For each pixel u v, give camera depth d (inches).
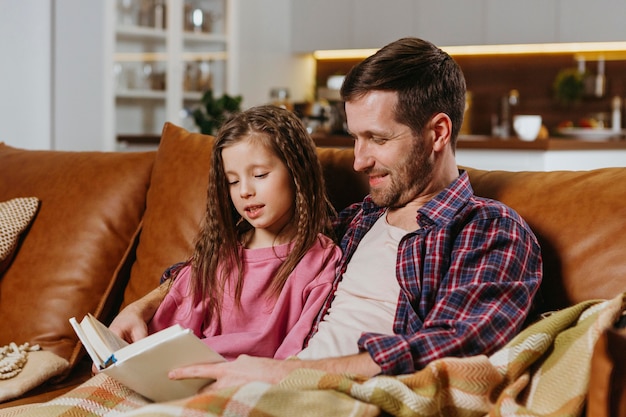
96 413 56.1
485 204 60.1
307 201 65.9
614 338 44.0
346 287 63.0
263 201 64.4
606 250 58.8
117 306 82.4
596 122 224.4
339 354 58.3
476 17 227.9
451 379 50.2
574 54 235.1
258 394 48.4
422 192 62.8
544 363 52.5
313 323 63.3
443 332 53.1
